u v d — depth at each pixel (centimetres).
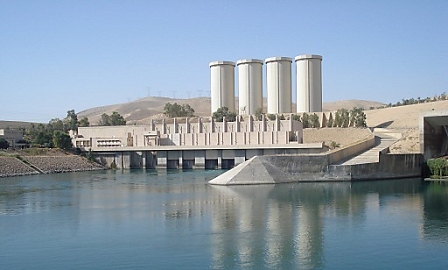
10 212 7700
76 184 12369
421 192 9369
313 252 5069
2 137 19775
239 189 10294
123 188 11200
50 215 7388
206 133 19312
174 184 11981
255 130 18662
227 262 4759
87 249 5300
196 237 5756
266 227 6247
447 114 11719
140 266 4672
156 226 6419
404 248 5184
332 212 7256
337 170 11406
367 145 14350
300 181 11431
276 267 4594
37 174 16088
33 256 5069
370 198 8631
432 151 12519
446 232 5881
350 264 4662
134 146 19900
